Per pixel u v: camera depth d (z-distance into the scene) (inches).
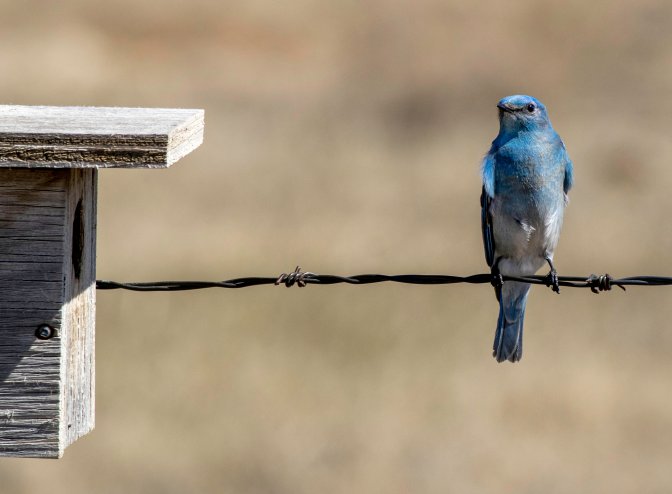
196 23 1275.8
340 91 1082.1
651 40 1232.2
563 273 647.8
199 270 615.5
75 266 263.4
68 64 1096.8
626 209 764.6
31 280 253.8
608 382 548.7
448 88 1099.3
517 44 1225.4
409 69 1160.8
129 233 666.2
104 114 269.1
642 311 616.7
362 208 744.3
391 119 987.3
